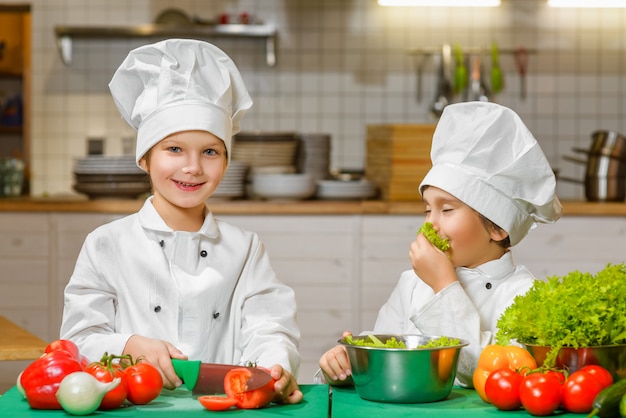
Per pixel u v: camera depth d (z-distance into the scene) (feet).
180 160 5.96
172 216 6.29
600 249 13.74
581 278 5.28
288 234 13.83
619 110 17.57
